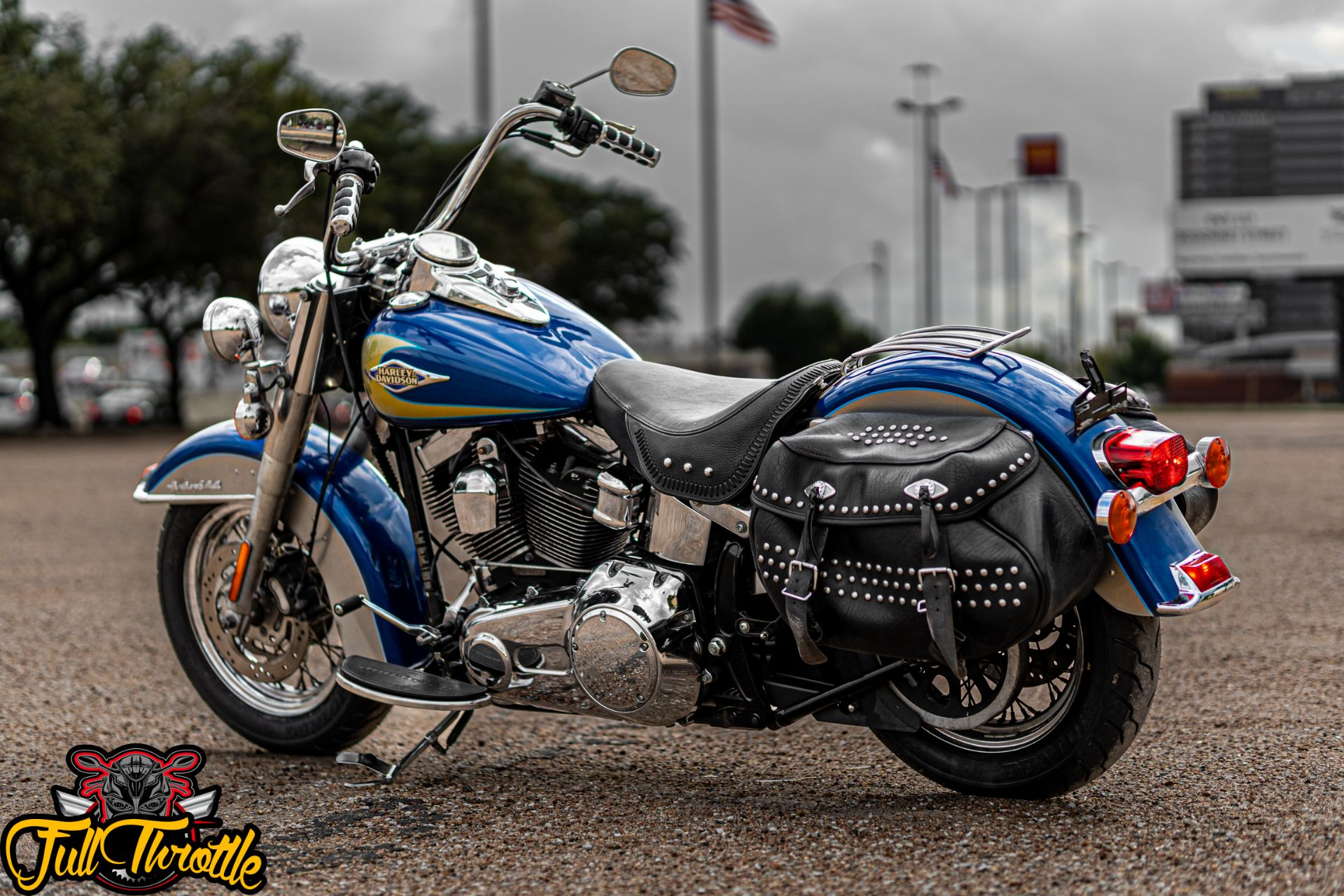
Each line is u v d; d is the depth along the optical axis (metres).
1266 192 80.56
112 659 4.93
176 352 34.12
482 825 3.05
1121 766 3.41
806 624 2.79
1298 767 3.36
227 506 3.77
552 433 3.24
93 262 30.20
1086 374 2.87
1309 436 20.22
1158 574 2.74
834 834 2.92
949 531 2.65
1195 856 2.72
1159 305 87.19
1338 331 58.50
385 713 3.65
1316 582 6.29
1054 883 2.59
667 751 3.73
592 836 2.96
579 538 3.20
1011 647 2.83
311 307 3.39
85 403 35.81
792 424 3.03
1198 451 2.94
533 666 3.17
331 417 3.99
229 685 3.76
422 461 3.34
